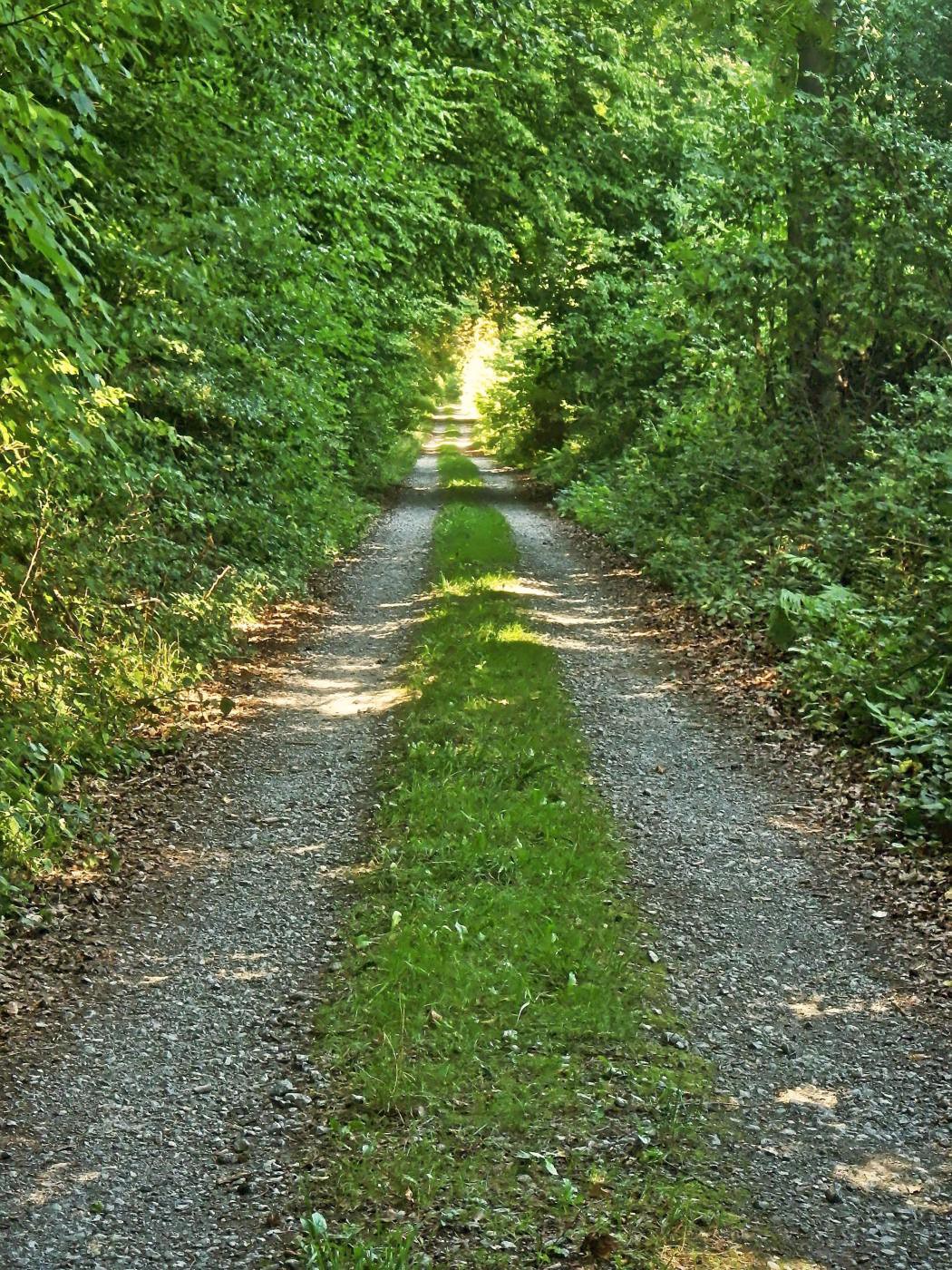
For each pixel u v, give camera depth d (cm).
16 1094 479
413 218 1984
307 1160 430
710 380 1722
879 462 1389
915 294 1433
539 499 2934
